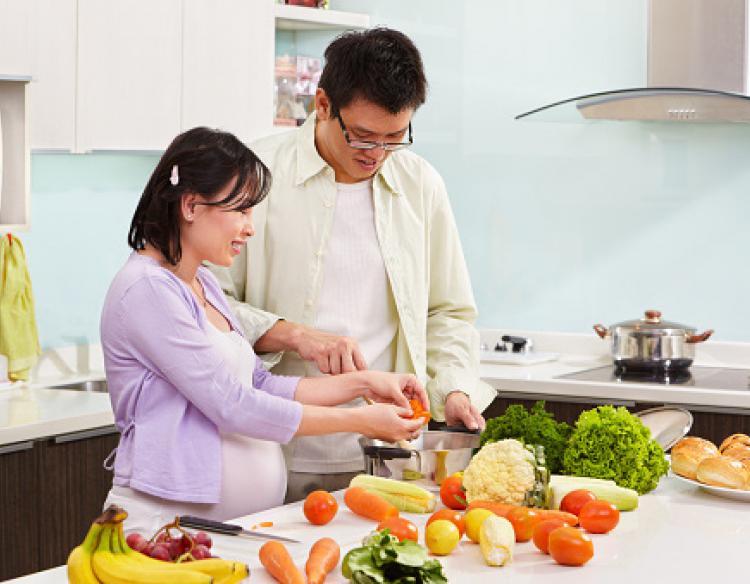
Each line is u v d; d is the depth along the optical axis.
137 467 2.08
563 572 1.75
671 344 3.99
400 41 2.29
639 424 2.22
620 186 4.40
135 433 2.10
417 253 2.62
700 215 4.29
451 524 1.85
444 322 2.72
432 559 1.64
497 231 4.61
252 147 2.68
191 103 3.86
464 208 4.67
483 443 2.36
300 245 2.54
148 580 1.43
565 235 4.50
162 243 2.13
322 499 1.99
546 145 4.51
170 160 2.11
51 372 3.97
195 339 2.05
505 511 1.95
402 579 1.61
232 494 2.13
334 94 2.31
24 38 3.30
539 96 4.52
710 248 4.29
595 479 2.15
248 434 2.08
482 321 4.66
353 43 2.30
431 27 4.69
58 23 3.40
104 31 3.54
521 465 2.02
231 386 2.06
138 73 3.66
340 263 2.55
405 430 2.15
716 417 3.65
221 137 2.14
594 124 4.42
